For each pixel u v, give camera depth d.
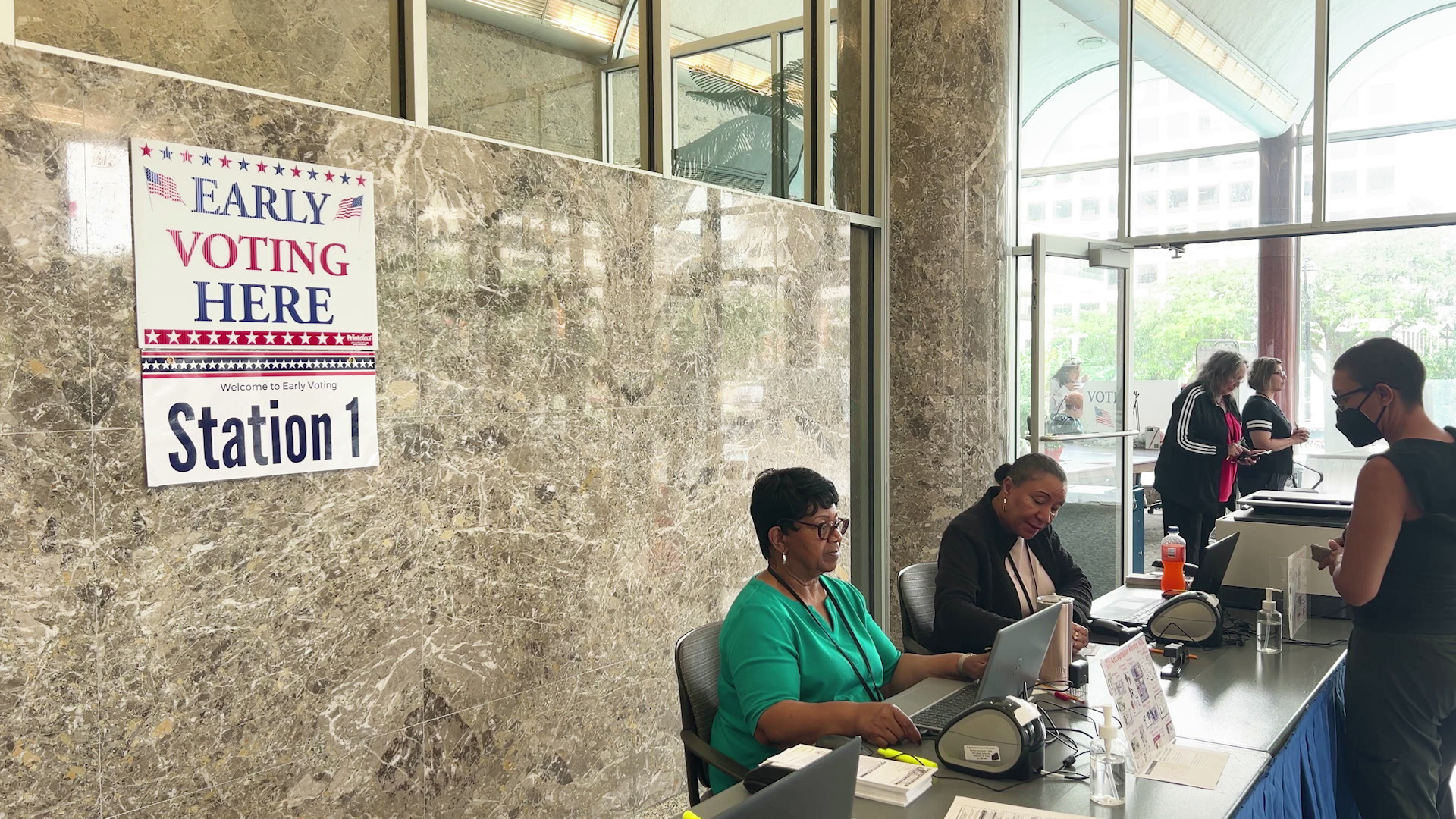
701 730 2.28
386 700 2.65
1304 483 6.62
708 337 3.70
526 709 3.03
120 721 2.16
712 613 3.71
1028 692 2.30
